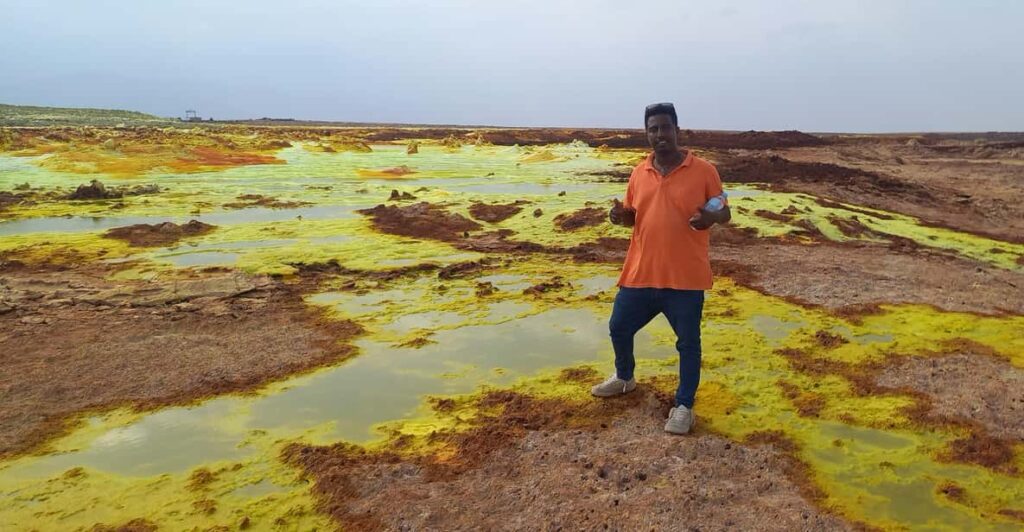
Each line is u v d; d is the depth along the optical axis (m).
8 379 5.32
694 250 4.43
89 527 3.43
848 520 3.45
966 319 7.11
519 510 3.51
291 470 4.00
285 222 13.17
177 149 25.97
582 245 11.34
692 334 4.47
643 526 3.33
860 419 4.67
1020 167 34.03
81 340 6.29
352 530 3.37
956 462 4.07
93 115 87.50
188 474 3.96
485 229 12.79
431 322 7.13
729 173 22.98
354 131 72.06
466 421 4.71
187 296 7.87
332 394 5.19
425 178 22.66
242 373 5.57
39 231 12.33
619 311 4.79
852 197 18.69
